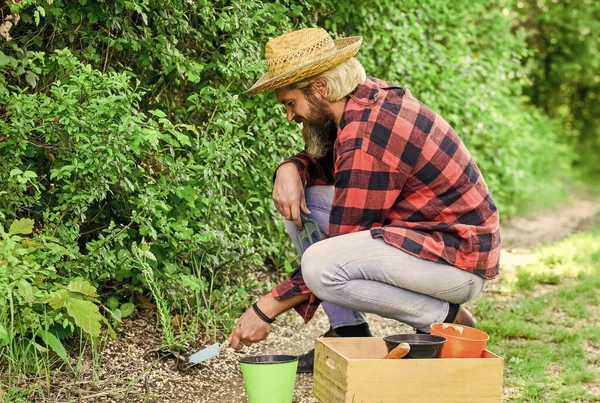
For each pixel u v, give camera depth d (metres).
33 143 2.93
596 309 4.33
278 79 2.60
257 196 3.98
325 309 2.96
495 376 2.37
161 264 3.39
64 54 2.97
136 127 2.92
